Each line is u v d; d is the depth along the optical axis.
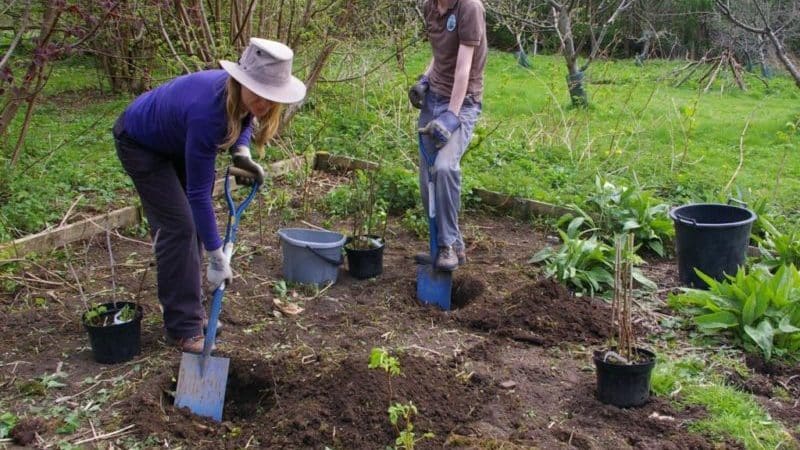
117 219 6.48
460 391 4.10
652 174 7.97
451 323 4.98
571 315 4.98
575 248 5.54
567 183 7.57
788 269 4.91
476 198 7.18
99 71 12.22
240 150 4.33
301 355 4.45
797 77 10.30
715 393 4.06
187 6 8.47
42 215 6.35
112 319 4.45
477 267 5.84
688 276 5.52
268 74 3.69
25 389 4.11
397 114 9.14
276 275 5.64
